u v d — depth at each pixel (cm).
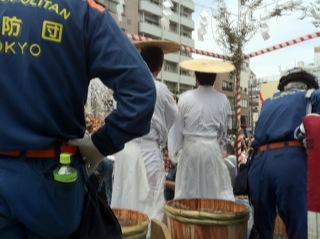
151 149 334
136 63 125
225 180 386
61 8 123
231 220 258
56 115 123
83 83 127
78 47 124
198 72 393
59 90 122
